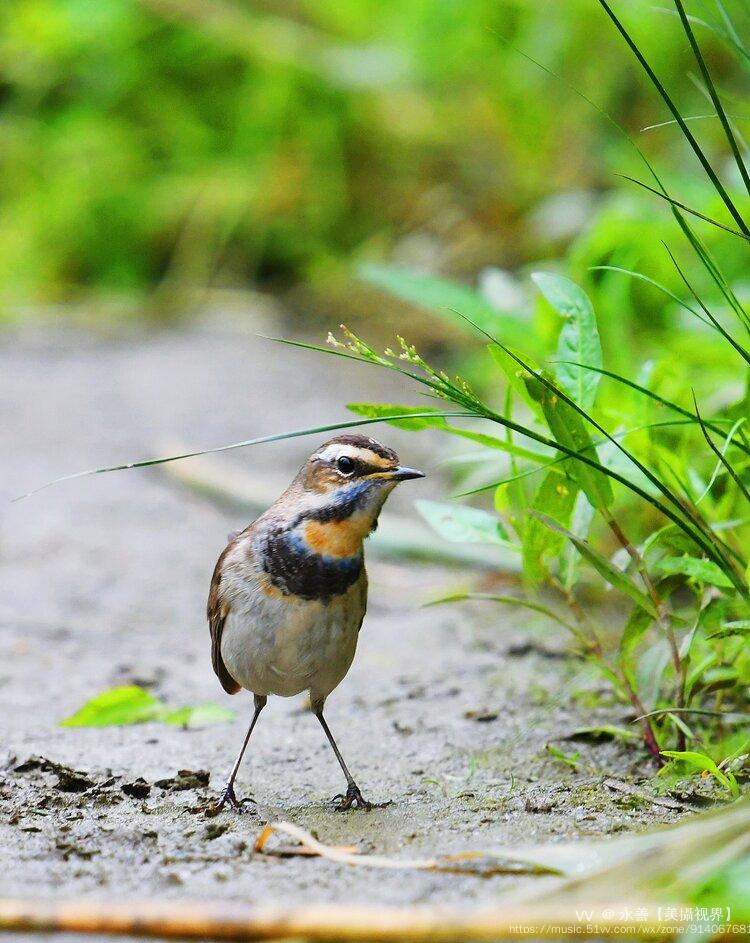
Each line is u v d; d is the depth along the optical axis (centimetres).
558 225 1830
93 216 2411
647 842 582
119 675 1058
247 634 771
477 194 2111
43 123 2498
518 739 877
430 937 517
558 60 1841
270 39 2150
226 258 2372
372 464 751
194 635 1176
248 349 2119
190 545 1416
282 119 2280
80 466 1647
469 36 1986
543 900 526
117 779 798
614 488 873
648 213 1292
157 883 609
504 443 798
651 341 1324
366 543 1373
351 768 839
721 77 1698
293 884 606
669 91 1717
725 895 517
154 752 868
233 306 2309
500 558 1236
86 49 2400
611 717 900
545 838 677
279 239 2355
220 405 1848
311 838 665
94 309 2352
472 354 1919
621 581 770
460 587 1288
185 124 2395
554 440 806
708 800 731
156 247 2428
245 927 526
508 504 838
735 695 858
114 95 2423
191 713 944
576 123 1923
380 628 1192
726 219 1121
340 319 2217
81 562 1352
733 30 847
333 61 2097
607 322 1216
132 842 674
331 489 754
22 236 2439
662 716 834
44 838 680
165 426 1764
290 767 844
